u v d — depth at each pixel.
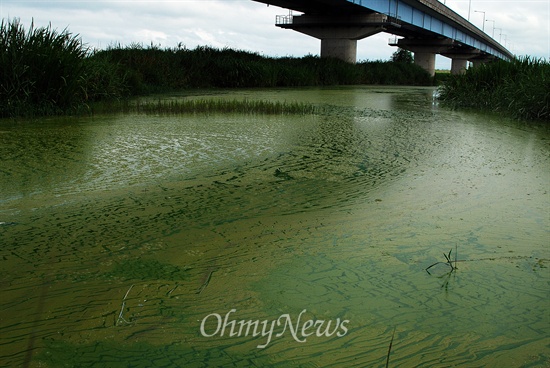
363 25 34.31
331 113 10.63
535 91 10.40
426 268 2.69
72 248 2.85
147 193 3.96
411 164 5.30
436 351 1.95
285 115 9.92
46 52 9.05
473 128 8.49
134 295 2.32
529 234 3.24
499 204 3.89
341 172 4.84
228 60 20.72
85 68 10.27
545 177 4.83
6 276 2.48
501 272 2.67
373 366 1.84
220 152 5.62
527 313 2.25
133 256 2.76
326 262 2.74
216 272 2.58
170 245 2.92
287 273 2.59
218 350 1.92
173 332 2.03
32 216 3.37
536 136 7.65
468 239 3.13
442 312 2.24
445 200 3.98
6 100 8.56
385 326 2.12
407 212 3.65
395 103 14.23
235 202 3.78
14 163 4.87
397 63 37.16
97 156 5.26
